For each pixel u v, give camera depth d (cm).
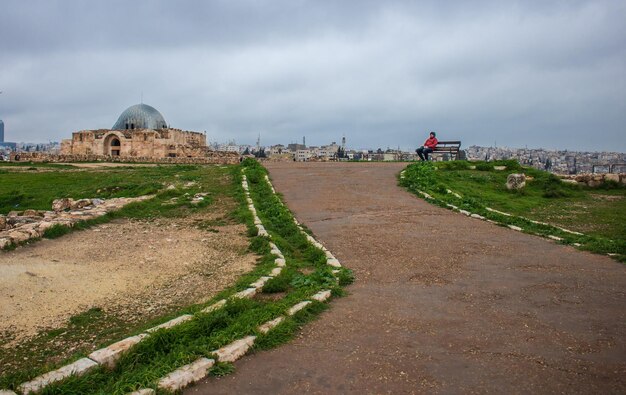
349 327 729
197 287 941
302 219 1603
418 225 1510
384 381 564
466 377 570
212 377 575
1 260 1088
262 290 897
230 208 1841
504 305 819
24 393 509
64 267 1057
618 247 1202
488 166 2862
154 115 9400
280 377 577
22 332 718
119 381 532
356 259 1124
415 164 2794
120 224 1593
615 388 542
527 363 604
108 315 791
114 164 5369
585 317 761
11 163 5466
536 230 1452
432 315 775
